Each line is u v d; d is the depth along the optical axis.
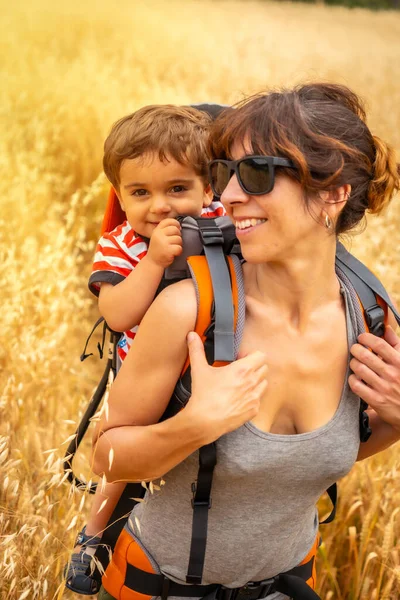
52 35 12.46
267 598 1.66
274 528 1.53
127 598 1.62
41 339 3.02
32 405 2.78
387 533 2.19
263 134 1.29
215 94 9.76
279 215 1.31
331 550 2.56
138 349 1.42
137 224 1.98
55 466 1.79
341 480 2.64
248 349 1.42
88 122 6.85
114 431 1.45
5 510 2.05
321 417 1.46
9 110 7.02
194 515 1.45
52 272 3.45
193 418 1.30
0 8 14.14
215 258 1.40
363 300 1.51
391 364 1.46
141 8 17.80
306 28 21.16
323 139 1.28
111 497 2.00
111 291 1.80
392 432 1.70
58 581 2.06
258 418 1.44
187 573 1.50
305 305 1.43
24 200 4.79
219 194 1.44
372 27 25.02
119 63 10.84
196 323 1.37
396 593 2.32
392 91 11.79
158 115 1.98
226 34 15.88
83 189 5.78
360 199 1.45
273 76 11.77
